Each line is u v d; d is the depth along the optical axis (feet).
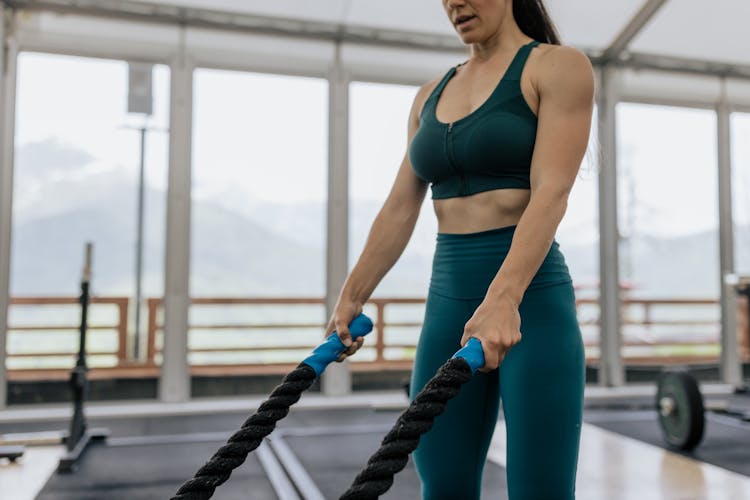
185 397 14.02
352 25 14.69
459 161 2.94
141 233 14.12
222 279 15.35
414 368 3.22
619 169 16.52
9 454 9.62
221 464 2.05
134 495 8.11
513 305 2.30
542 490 2.74
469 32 2.96
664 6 14.24
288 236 15.11
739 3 14.20
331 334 2.82
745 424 12.19
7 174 13.14
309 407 13.89
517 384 2.81
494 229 2.92
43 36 13.39
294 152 14.96
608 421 12.45
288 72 14.88
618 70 16.25
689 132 16.99
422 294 18.13
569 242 16.66
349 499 1.69
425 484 3.14
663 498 8.02
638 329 18.71
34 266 13.83
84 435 10.55
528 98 2.81
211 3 13.71
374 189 15.11
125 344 15.10
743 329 19.12
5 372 13.16
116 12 13.50
